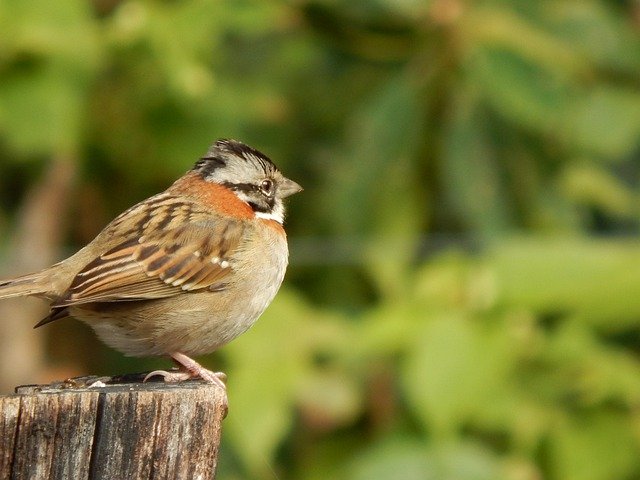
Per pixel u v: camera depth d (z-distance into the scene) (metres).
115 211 14.01
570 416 11.80
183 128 13.20
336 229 13.47
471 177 13.14
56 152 12.70
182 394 7.46
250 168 10.28
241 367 12.08
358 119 13.67
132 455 7.38
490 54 13.14
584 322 12.09
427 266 12.70
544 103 13.09
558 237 13.23
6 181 13.98
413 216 13.42
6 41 12.48
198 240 9.71
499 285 11.99
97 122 13.14
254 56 14.81
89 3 13.20
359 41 13.95
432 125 13.45
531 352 11.89
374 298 13.73
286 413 11.79
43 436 7.27
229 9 13.12
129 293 9.40
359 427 12.37
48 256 13.77
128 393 7.41
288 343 12.25
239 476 12.17
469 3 13.35
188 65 12.89
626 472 11.68
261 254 9.95
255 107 13.80
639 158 15.05
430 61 13.35
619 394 11.80
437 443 11.52
